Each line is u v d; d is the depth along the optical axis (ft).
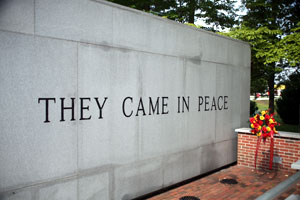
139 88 17.11
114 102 15.64
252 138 25.04
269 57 37.70
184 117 20.66
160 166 18.72
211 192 18.62
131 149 16.67
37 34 12.32
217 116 24.22
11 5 11.50
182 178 20.56
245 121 28.35
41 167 12.53
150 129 17.93
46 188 12.73
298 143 22.49
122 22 16.06
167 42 19.08
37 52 12.32
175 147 19.89
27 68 12.01
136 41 16.89
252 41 38.37
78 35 13.89
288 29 46.96
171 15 49.29
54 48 12.92
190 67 21.15
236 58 26.63
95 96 14.67
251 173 23.27
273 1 44.75
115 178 15.79
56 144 13.05
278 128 48.37
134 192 16.92
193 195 18.03
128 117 16.46
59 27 13.12
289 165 22.99
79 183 14.03
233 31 39.75
